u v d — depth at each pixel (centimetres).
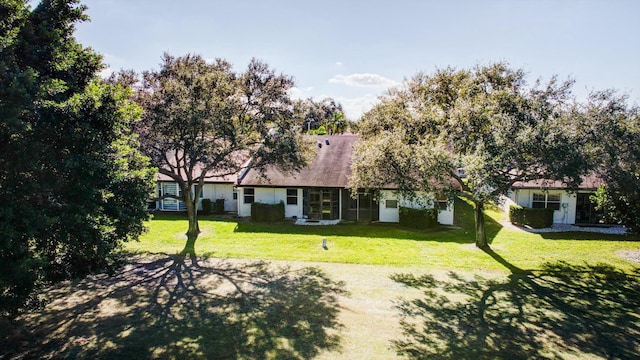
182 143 1678
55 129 709
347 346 893
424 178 1398
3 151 670
